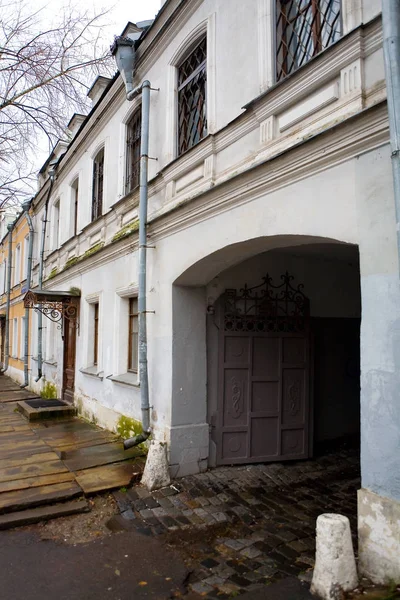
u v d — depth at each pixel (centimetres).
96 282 913
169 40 653
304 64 386
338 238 350
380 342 311
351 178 342
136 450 650
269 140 437
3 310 2195
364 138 329
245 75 487
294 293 666
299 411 650
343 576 298
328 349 718
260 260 647
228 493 519
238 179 452
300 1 439
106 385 823
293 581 331
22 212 1672
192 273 572
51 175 1241
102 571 356
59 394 1149
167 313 603
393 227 308
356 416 735
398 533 291
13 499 468
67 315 1054
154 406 624
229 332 620
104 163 915
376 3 344
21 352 1717
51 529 431
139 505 481
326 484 557
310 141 365
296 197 391
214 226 505
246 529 431
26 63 629
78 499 489
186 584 339
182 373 589
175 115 648
